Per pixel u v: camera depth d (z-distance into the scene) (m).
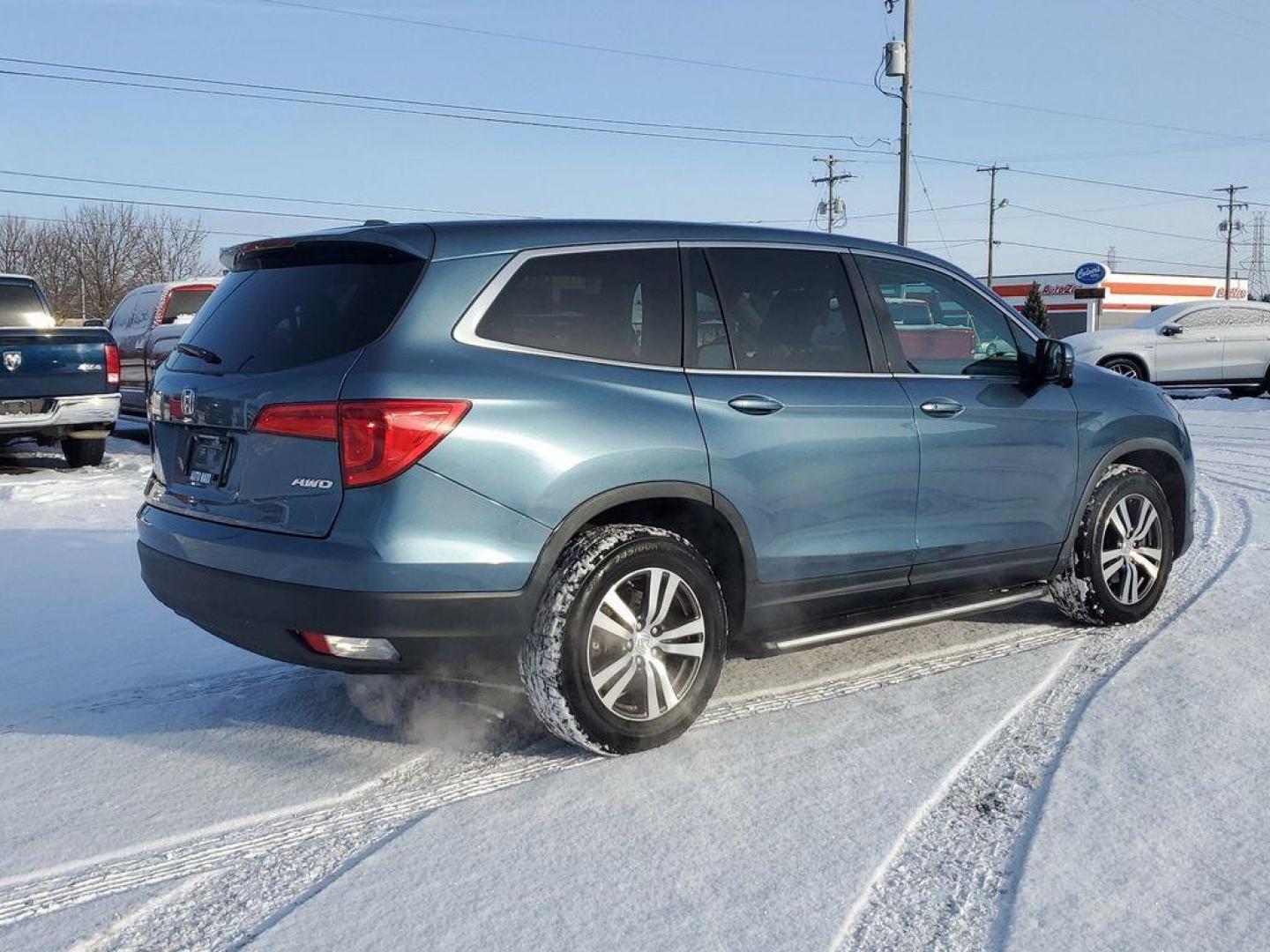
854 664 4.88
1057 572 5.19
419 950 2.73
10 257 56.53
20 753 4.05
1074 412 5.11
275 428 3.63
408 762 3.91
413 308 3.64
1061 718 4.17
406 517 3.47
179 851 3.29
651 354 4.01
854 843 3.21
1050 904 2.86
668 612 3.92
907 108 29.50
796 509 4.23
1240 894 2.89
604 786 3.63
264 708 4.49
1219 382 20.19
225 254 4.34
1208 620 5.38
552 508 3.66
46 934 2.85
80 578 6.82
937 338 4.79
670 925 2.81
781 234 4.51
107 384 11.49
